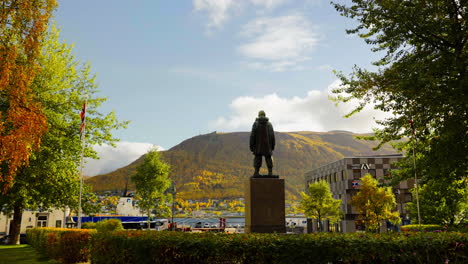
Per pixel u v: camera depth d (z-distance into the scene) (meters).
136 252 10.88
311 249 9.26
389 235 9.84
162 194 49.19
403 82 14.16
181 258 9.94
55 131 25.02
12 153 14.14
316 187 54.59
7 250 25.16
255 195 14.90
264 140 15.83
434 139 15.98
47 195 26.66
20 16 14.96
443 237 9.43
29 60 15.77
